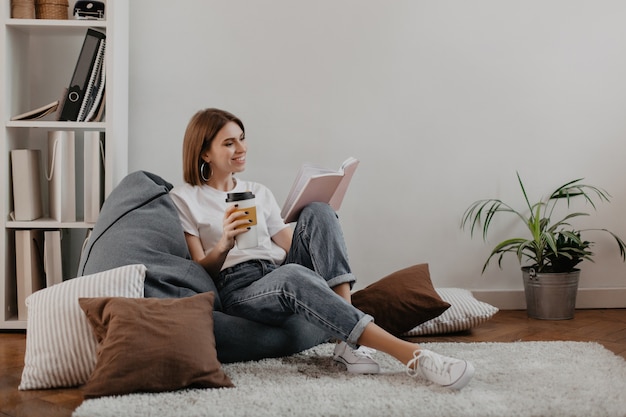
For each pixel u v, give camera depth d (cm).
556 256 350
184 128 372
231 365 252
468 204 387
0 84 326
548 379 231
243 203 249
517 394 214
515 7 384
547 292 357
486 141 387
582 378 232
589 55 389
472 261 389
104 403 205
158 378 216
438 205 386
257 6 374
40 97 360
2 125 327
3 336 322
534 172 389
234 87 374
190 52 371
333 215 263
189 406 203
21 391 231
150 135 371
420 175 385
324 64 378
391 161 383
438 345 285
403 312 308
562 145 390
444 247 387
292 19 376
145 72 369
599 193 391
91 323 229
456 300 329
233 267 271
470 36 383
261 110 376
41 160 353
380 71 380
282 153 378
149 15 368
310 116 378
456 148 385
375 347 231
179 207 279
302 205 268
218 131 279
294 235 265
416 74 382
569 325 344
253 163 377
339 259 256
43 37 359
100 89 332
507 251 380
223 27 372
